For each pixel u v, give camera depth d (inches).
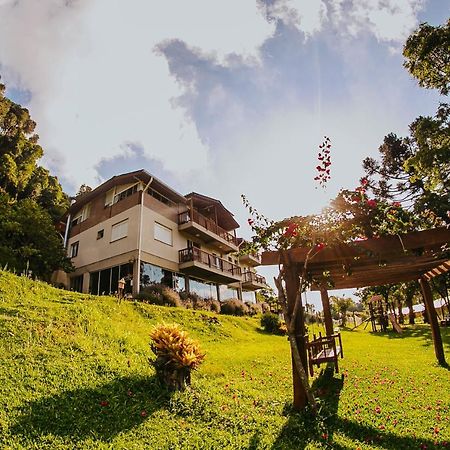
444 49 516.4
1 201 796.6
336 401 245.0
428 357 442.0
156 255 805.2
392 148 919.7
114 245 812.6
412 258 269.7
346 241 223.6
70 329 305.7
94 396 198.4
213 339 512.1
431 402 239.3
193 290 935.0
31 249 701.3
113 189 909.2
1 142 1124.5
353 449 168.9
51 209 1205.7
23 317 304.7
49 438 153.8
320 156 243.4
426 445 171.9
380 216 215.5
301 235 237.1
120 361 261.4
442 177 561.3
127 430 169.6
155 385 224.8
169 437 168.2
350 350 516.1
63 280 887.7
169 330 255.4
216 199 1031.6
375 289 1007.0
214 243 1065.5
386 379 310.3
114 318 421.4
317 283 304.5
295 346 225.5
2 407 170.9
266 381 298.7
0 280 426.0
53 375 213.9
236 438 174.1
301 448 169.8
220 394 243.6
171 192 906.1
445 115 546.3
